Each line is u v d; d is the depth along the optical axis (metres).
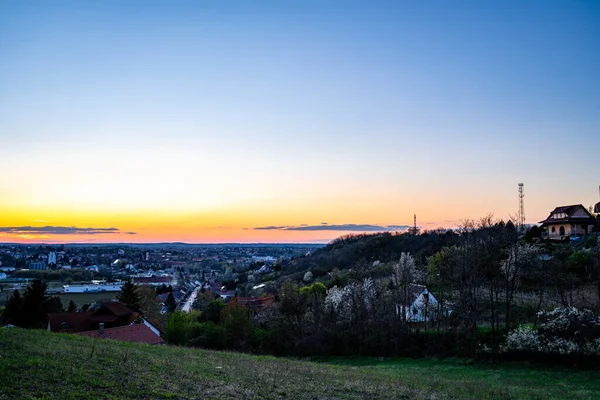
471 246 66.00
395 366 44.19
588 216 84.00
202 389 20.50
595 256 61.31
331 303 66.44
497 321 48.34
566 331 40.56
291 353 62.09
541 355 40.78
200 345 63.84
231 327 67.75
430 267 77.75
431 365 44.28
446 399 24.09
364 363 49.69
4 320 76.12
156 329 68.19
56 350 24.89
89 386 18.44
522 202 92.00
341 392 23.94
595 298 52.81
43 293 78.44
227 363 31.14
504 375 36.81
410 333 53.56
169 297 151.00
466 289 59.44
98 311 65.94
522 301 57.44
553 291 59.78
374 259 133.38
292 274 163.50
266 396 20.81
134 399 17.67
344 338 58.72
